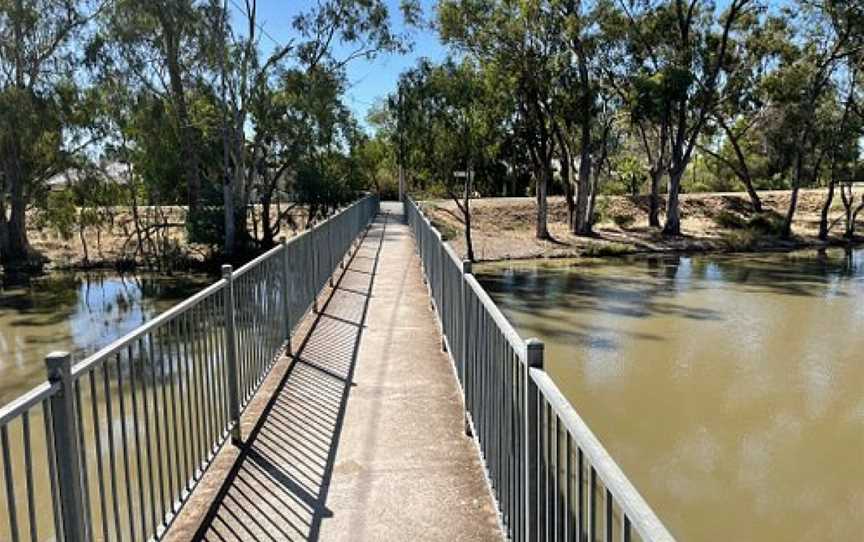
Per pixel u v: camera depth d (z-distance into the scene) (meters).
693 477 6.46
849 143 27.03
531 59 23.08
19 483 4.92
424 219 10.83
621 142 33.91
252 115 22.41
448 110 19.23
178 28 20.36
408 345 6.58
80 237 23.97
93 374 2.50
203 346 3.80
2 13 20.17
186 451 3.41
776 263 21.27
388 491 3.59
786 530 5.57
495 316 3.24
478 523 3.28
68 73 21.06
